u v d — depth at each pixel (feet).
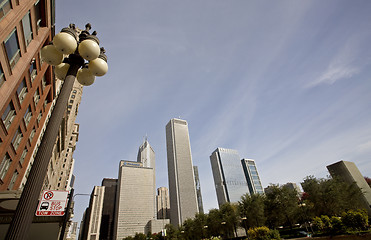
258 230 92.17
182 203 622.54
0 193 41.22
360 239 60.29
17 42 45.37
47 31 59.67
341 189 116.57
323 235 75.36
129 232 634.84
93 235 599.98
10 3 40.19
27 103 59.47
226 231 161.79
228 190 644.27
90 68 18.47
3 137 50.01
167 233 236.02
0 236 39.70
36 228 43.24
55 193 28.89
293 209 120.88
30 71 59.06
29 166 74.79
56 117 14.52
